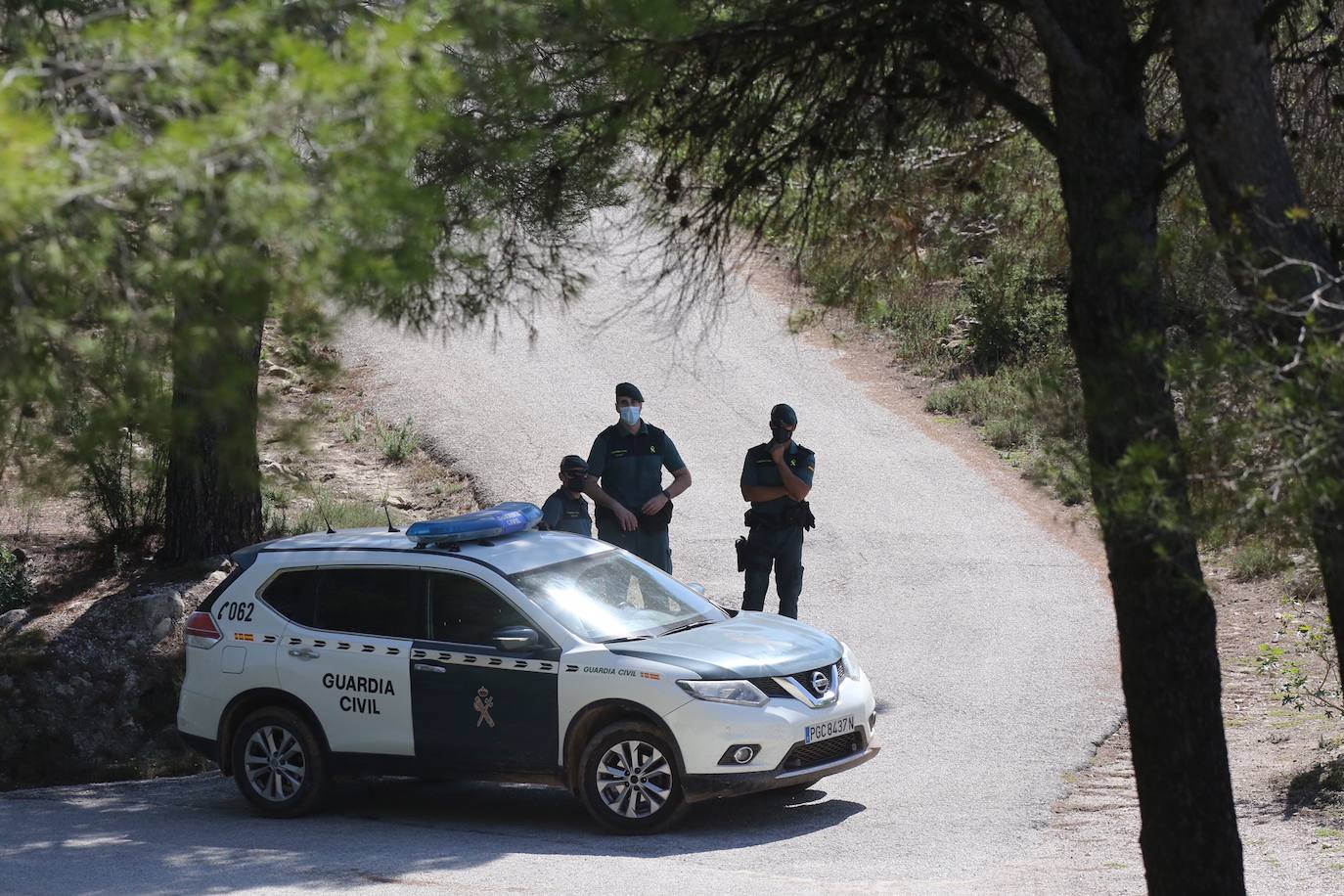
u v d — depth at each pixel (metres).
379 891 22.25
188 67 10.89
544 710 26.53
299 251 11.55
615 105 17.80
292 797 28.67
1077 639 40.69
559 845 25.70
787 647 27.22
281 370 52.97
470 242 16.19
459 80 12.89
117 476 47.75
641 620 27.89
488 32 14.24
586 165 18.61
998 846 24.91
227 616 29.41
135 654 44.19
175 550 49.00
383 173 11.32
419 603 27.95
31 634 44.75
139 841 27.17
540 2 15.06
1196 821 16.11
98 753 41.97
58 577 48.91
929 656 39.62
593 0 15.36
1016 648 40.06
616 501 35.44
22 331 11.42
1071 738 32.22
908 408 68.75
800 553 36.41
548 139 17.66
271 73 11.71
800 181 20.28
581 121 18.11
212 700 29.27
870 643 41.34
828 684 26.89
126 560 49.84
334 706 28.17
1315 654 37.53
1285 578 42.22
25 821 30.05
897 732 33.25
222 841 26.88
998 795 28.25
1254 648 38.91
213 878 23.69
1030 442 62.00
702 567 49.75
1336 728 31.84
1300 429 11.13
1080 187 16.45
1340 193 21.05
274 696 28.80
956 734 32.84
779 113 19.36
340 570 28.80
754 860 24.31
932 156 21.25
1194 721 15.98
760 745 25.50
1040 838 25.45
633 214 19.77
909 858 24.23
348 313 13.44
